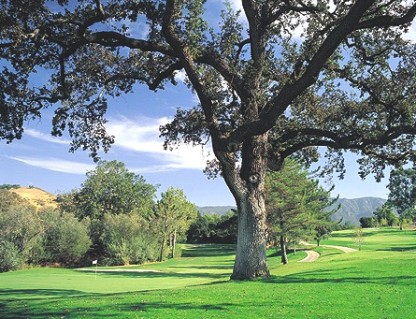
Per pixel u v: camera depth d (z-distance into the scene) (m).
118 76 21.48
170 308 11.91
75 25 19.09
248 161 19.48
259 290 15.28
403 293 14.29
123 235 67.81
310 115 23.36
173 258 78.12
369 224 134.50
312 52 20.80
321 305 12.27
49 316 11.27
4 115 18.20
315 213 46.16
